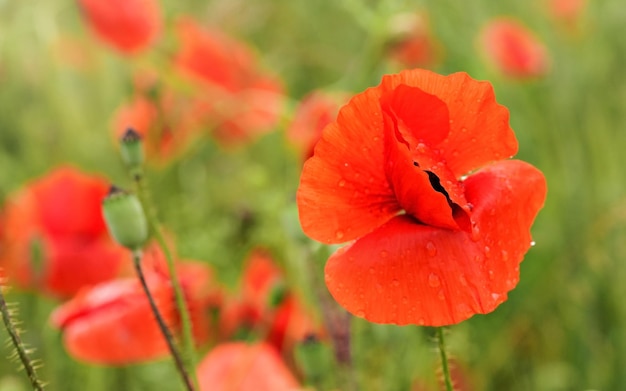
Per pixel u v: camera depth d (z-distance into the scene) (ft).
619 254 2.34
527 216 1.51
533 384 2.23
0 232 2.10
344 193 1.49
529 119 2.84
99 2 2.39
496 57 2.81
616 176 2.61
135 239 1.62
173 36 2.63
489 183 1.51
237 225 2.30
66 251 2.07
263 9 3.49
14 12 2.54
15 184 2.59
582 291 2.30
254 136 2.84
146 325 1.81
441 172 1.47
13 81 2.69
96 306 1.82
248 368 1.85
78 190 2.07
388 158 1.49
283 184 2.63
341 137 1.48
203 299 1.97
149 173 2.58
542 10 3.21
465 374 2.10
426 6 3.02
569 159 2.60
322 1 3.58
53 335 2.08
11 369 2.14
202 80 2.53
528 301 2.33
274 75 2.97
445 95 1.50
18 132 2.74
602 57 2.97
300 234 1.83
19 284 2.09
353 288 1.47
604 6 3.09
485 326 2.28
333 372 1.94
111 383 2.16
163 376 2.16
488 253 1.48
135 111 2.58
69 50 2.83
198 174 2.90
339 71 3.46
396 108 1.49
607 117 2.78
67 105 2.76
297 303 2.02
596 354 2.23
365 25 2.53
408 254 1.48
